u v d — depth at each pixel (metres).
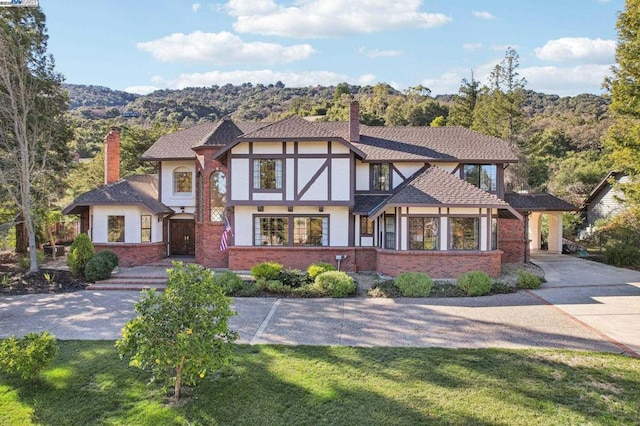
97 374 8.56
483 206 18.25
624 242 24.19
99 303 15.08
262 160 21.05
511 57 39.81
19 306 14.67
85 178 38.31
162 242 24.50
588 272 20.25
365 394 7.62
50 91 22.89
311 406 7.21
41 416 7.00
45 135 23.05
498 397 7.46
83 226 24.36
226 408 7.18
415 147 23.22
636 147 19.31
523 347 10.04
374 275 19.94
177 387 7.46
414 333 11.23
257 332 11.38
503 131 40.12
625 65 19.33
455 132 25.22
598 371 8.52
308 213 21.25
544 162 44.31
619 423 6.60
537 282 16.70
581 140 56.59
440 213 18.88
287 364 9.02
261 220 21.48
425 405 7.20
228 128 23.52
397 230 19.08
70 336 11.13
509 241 23.25
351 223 21.17
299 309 13.88
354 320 12.55
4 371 8.66
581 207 36.34
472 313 13.20
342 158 20.78
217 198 22.64
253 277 18.22
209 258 22.47
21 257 23.33
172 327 7.11
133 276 19.27
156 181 28.59
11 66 20.42
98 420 6.87
